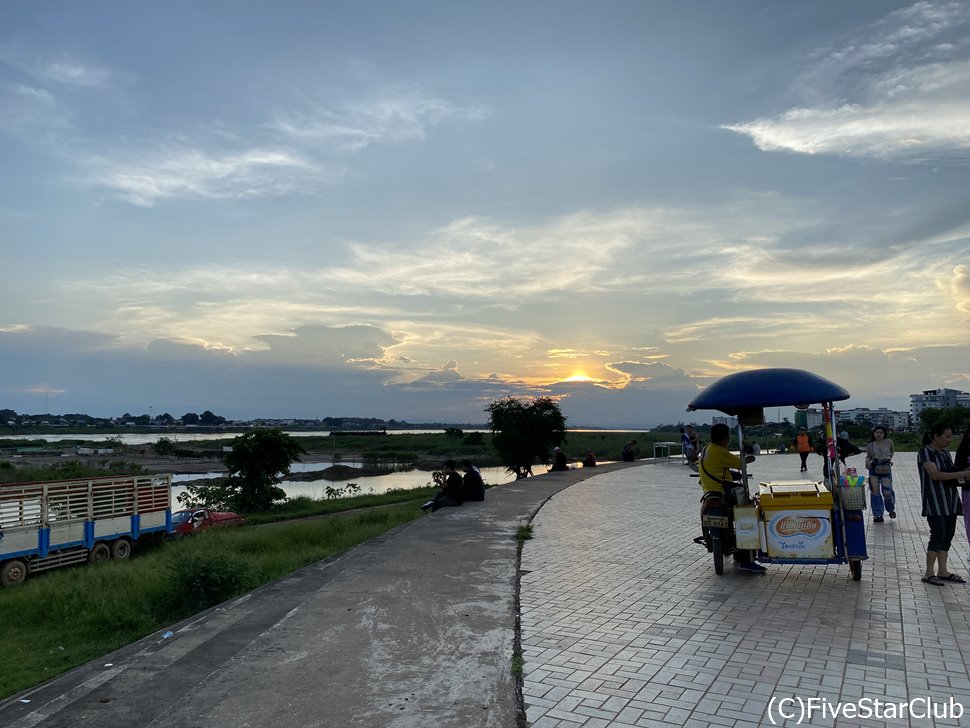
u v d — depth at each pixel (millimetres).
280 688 4750
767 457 29562
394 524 20578
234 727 4133
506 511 14406
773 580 7844
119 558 19359
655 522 12625
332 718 4234
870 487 12109
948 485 7465
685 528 11891
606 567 8742
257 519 30297
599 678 4871
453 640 5797
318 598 7312
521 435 30203
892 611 6469
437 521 13039
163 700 4695
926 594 7102
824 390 7520
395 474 63719
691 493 17750
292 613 6711
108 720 4355
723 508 8148
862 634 5785
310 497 42812
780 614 6438
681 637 5789
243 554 15930
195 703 4520
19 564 16547
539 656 5367
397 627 6199
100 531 18875
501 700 4496
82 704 4656
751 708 4328
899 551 9398
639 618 6379
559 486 19906
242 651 5613
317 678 4938
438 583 7945
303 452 36219
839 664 5082
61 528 17688
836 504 7703
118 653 6035
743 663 5137
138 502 20359
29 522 17125
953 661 5121
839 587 7445
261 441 34969
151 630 10539
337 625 6281
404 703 4461
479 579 8133
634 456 33844
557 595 7312
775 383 7664
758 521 7848
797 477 19922
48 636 10281
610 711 4309
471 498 16078
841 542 7629
